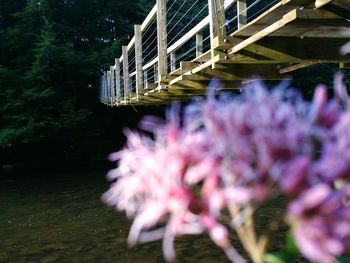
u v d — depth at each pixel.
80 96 18.97
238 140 0.35
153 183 0.40
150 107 18.64
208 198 0.36
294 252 0.41
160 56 7.56
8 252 5.93
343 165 0.32
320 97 0.37
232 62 4.76
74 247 6.01
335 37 4.03
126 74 11.62
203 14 19.34
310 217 0.32
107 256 5.54
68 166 16.56
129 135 0.45
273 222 0.41
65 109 17.28
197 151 0.38
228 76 5.48
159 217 0.39
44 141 17.47
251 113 0.36
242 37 4.66
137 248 5.72
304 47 4.43
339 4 3.00
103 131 18.72
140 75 9.81
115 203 0.45
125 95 11.35
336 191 0.32
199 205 0.37
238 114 0.36
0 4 19.44
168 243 0.38
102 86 17.48
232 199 0.35
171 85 7.13
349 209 0.31
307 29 3.74
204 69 5.58
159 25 7.62
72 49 18.55
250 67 5.50
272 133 0.35
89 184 12.01
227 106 0.38
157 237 0.40
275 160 0.34
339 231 0.31
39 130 16.52
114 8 21.12
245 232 0.40
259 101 0.37
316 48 4.43
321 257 0.31
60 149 17.83
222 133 0.36
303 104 0.37
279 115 0.36
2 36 18.47
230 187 0.35
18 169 16.09
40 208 8.92
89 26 20.86
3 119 16.59
